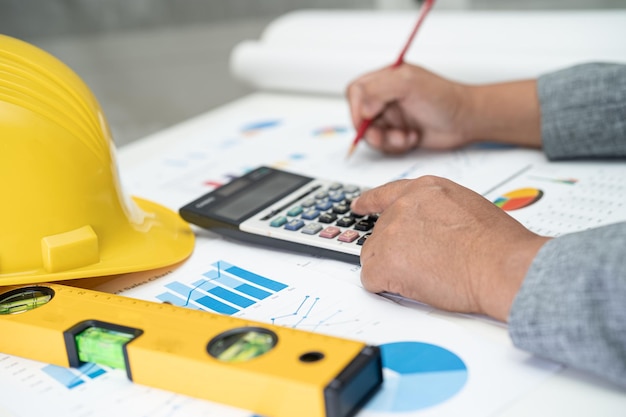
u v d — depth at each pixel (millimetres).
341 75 982
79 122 550
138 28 2273
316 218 601
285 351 403
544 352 404
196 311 463
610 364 381
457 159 764
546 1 1801
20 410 417
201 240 629
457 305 460
